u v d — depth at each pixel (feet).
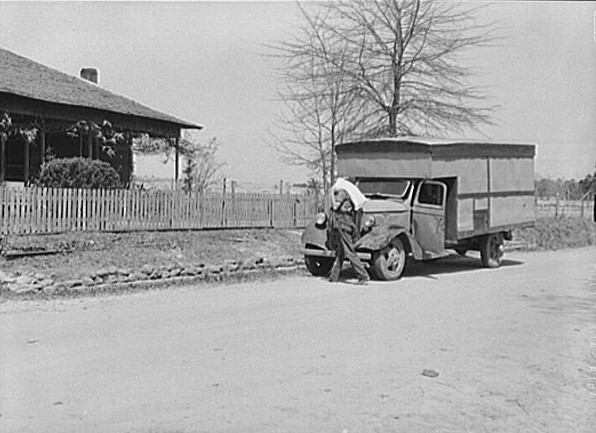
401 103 85.61
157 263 48.80
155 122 89.04
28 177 76.74
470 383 23.21
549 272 56.54
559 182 110.22
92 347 27.20
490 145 57.52
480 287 46.65
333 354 26.68
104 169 60.85
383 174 53.93
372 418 19.49
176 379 22.86
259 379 23.06
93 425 18.52
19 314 34.30
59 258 47.09
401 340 29.40
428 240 52.47
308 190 79.87
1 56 86.63
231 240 62.18
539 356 27.07
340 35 87.35
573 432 18.90
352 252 47.91
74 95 80.23
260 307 37.50
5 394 21.07
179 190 63.46
